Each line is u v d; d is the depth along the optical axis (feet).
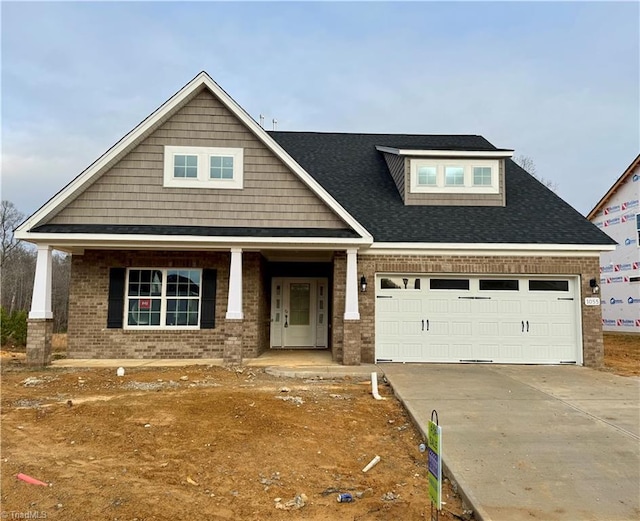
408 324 39.99
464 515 14.23
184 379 31.55
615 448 18.93
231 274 37.29
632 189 75.61
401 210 44.34
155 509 13.94
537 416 23.03
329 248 38.14
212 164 38.99
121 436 19.93
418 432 21.66
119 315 40.34
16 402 25.57
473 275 40.14
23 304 144.15
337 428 21.95
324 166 52.26
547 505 14.37
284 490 15.55
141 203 38.27
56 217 37.70
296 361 38.93
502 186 45.96
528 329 40.01
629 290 75.66
